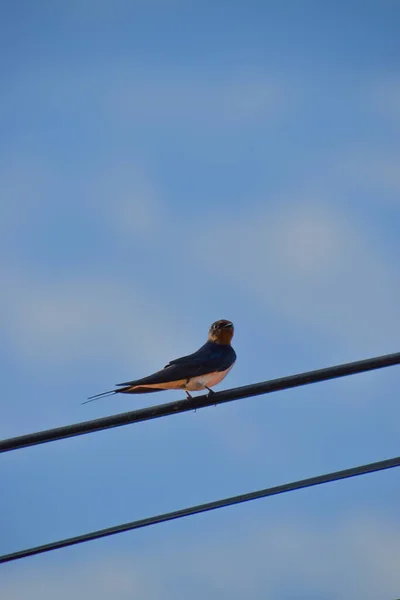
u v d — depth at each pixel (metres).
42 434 11.49
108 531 11.37
